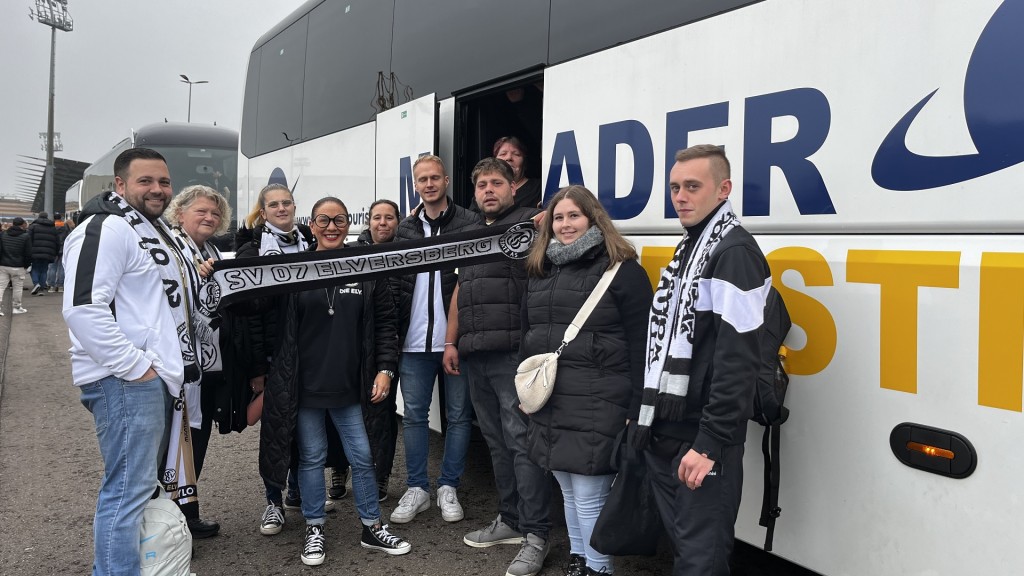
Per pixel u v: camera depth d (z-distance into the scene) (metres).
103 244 2.52
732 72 2.56
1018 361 1.89
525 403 2.68
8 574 3.30
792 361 2.41
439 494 3.91
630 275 2.59
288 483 3.94
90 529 3.81
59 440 5.54
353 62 5.38
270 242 3.47
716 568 2.15
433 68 4.40
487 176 3.37
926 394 2.08
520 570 3.13
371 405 3.38
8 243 13.50
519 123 4.63
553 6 3.46
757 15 2.48
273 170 6.91
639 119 2.92
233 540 3.66
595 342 2.61
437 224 3.70
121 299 2.59
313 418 3.28
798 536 2.42
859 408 2.23
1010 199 1.91
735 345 2.00
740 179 2.53
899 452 2.14
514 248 3.27
